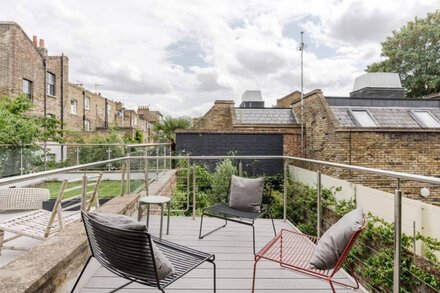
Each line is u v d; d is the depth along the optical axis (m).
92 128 22.95
